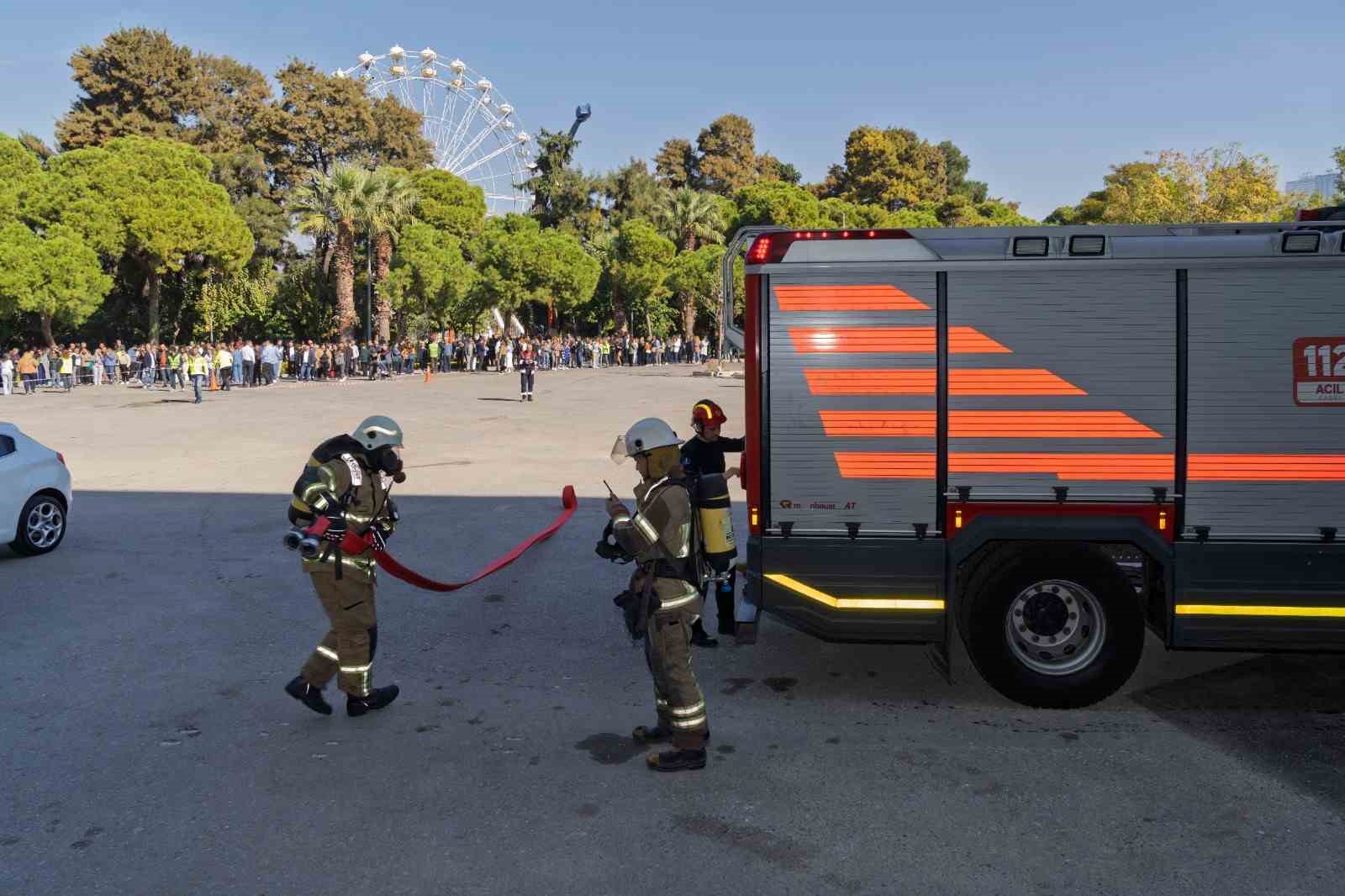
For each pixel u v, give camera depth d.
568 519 11.16
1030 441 5.29
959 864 3.83
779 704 5.59
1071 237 5.23
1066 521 5.28
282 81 70.00
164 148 48.75
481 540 10.03
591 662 6.33
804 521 5.44
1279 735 5.09
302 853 3.94
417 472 14.73
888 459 5.37
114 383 40.09
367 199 46.09
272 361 38.00
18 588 8.20
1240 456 5.21
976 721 5.31
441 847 3.98
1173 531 5.26
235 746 5.01
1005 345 5.29
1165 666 6.18
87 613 7.46
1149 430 5.23
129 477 14.40
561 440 18.84
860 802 4.36
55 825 4.19
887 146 102.19
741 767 4.73
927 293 5.32
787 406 5.42
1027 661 5.42
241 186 67.00
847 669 6.18
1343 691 5.73
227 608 7.61
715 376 43.66
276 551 9.59
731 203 78.44
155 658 6.41
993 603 5.36
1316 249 5.13
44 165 64.81
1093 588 5.34
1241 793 4.43
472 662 6.33
